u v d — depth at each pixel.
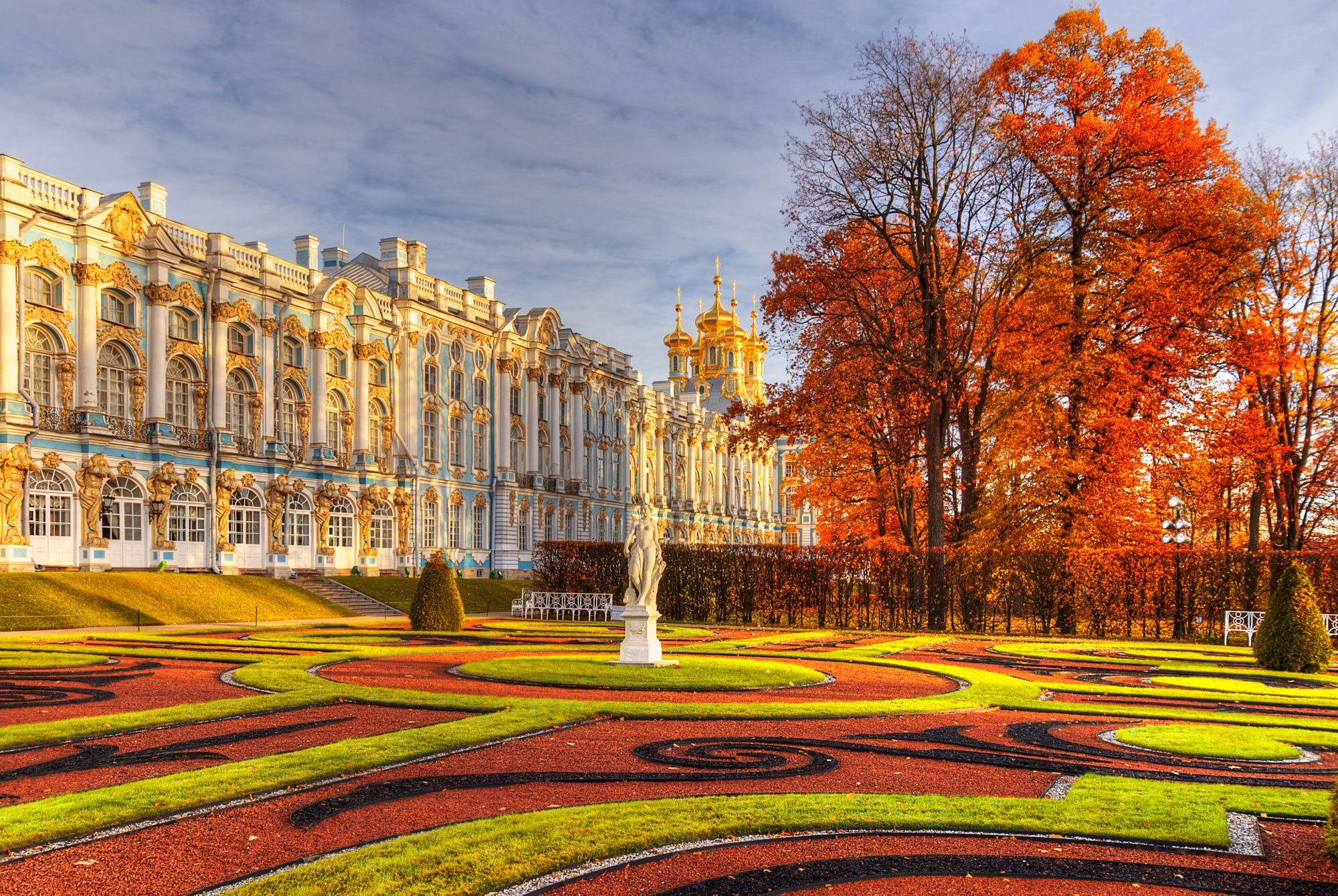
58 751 12.57
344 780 11.19
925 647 32.00
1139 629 40.56
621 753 12.91
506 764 12.15
